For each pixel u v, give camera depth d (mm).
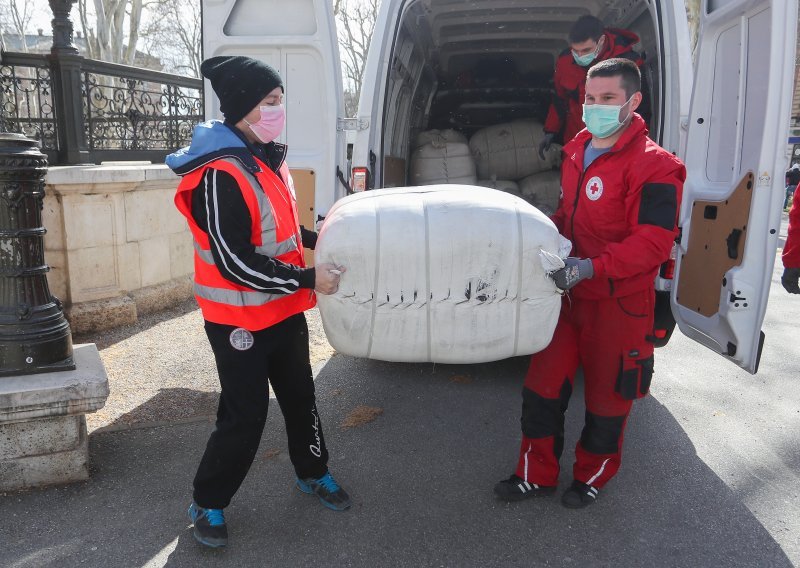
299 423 2621
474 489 2863
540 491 2748
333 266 2221
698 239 3316
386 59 4184
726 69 3279
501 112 6500
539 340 2361
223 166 2070
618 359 2518
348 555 2391
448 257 2195
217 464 2334
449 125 6586
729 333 3000
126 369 4168
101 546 2412
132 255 5176
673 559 2393
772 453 3229
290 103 4363
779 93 2746
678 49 3846
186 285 5828
